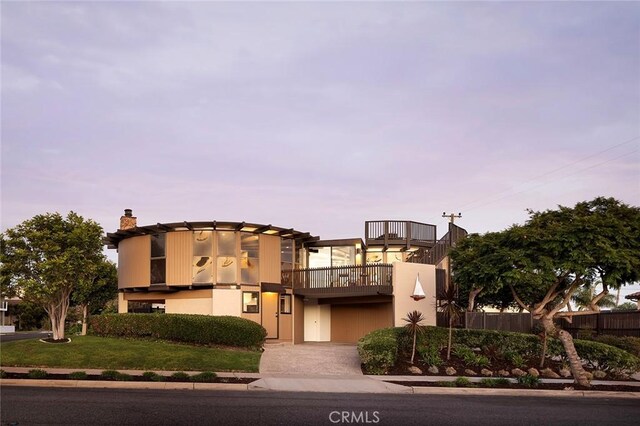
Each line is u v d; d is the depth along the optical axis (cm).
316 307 3419
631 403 1641
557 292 2341
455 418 1300
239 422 1184
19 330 6200
